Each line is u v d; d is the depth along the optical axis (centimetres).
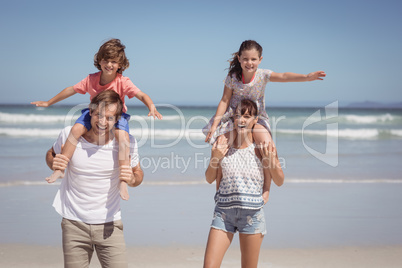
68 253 584
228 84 766
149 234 1088
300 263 911
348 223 1207
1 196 1452
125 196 575
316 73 706
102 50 736
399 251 990
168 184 1672
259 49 732
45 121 4388
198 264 897
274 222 1209
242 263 682
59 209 591
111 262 592
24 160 2158
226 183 661
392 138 3691
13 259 912
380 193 1590
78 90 786
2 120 4269
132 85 771
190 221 1201
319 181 1783
